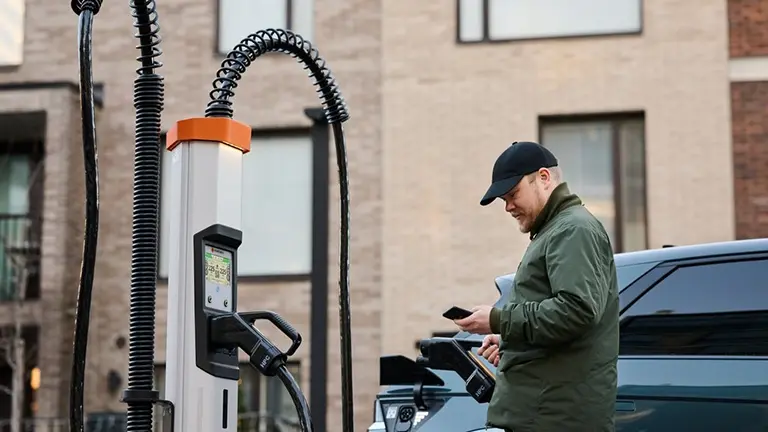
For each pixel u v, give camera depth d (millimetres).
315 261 12859
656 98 14688
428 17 15266
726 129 14492
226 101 4773
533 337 4145
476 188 14930
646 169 14633
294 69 15938
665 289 5172
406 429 5371
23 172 17359
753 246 5148
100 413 14516
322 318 12773
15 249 16172
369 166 15523
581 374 4188
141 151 4645
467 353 4816
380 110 15594
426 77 15195
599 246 4254
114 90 16312
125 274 16047
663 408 4906
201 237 4574
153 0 4727
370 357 15164
